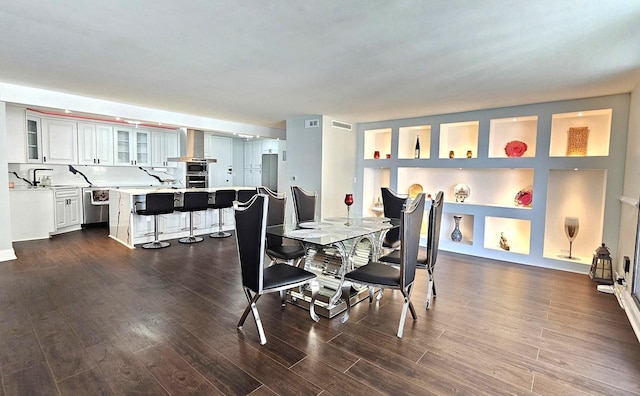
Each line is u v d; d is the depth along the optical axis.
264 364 2.15
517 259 4.76
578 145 4.46
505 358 2.26
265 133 7.46
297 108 5.22
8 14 2.16
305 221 4.25
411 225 2.62
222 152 9.73
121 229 5.59
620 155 4.01
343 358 2.24
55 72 3.48
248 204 2.53
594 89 3.80
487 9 2.01
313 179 6.11
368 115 5.77
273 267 2.90
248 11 2.09
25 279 3.71
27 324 2.65
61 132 6.34
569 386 1.97
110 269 4.14
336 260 3.95
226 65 3.15
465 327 2.71
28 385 1.90
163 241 5.84
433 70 3.19
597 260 3.90
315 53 2.79
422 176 6.12
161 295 3.32
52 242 5.54
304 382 1.98
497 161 4.92
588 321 2.84
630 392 1.92
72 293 3.32
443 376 2.05
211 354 2.27
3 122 4.23
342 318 2.87
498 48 2.62
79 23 2.30
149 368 2.09
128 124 7.37
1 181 4.36
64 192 6.24
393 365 2.16
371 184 6.90
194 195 5.86
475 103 4.62
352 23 2.23
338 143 6.28
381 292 3.37
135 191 5.51
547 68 3.09
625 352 2.35
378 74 3.35
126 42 2.62
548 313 3.00
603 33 2.32
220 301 3.20
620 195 4.00
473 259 4.94
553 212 4.73
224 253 5.05
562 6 1.95
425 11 2.04
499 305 3.17
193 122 6.04
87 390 1.87
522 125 4.99
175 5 2.03
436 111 5.25
